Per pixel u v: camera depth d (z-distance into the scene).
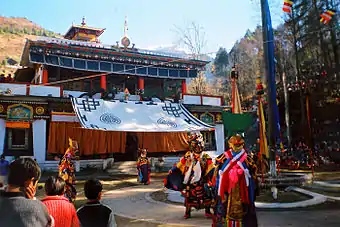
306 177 11.64
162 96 29.67
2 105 19.48
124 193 12.43
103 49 24.86
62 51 23.67
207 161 7.14
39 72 25.53
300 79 29.69
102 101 20.53
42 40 23.83
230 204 4.99
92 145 21.05
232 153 5.21
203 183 7.16
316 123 27.86
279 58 31.72
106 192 12.92
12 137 19.58
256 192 5.17
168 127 20.34
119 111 20.41
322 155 24.38
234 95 15.68
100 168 21.17
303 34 30.78
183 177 7.38
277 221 6.69
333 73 28.33
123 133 22.16
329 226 6.21
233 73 15.85
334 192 10.20
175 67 28.44
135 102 21.73
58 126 20.27
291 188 10.49
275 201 8.77
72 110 21.11
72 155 8.56
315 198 8.90
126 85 28.78
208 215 7.20
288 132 27.55
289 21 30.55
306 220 6.74
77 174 19.31
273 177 11.15
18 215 2.31
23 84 20.12
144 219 7.40
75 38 33.44
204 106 25.69
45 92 20.62
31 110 20.05
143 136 23.59
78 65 24.48
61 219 3.08
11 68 81.69
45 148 20.09
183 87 29.23
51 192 3.35
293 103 30.27
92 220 3.50
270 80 11.74
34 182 2.62
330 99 27.67
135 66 26.81
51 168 19.89
